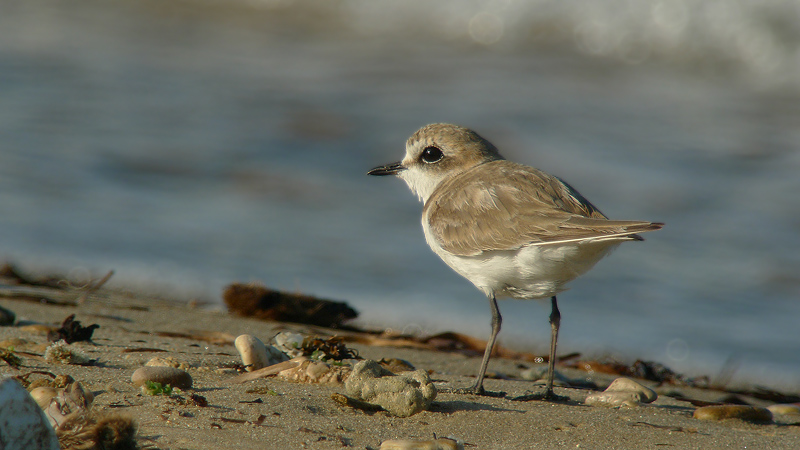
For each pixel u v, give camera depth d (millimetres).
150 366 5969
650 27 22297
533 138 17531
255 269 12680
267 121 19094
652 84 21531
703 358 10141
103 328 8516
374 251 13781
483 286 6773
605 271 13078
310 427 4965
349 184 16594
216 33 26469
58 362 6273
